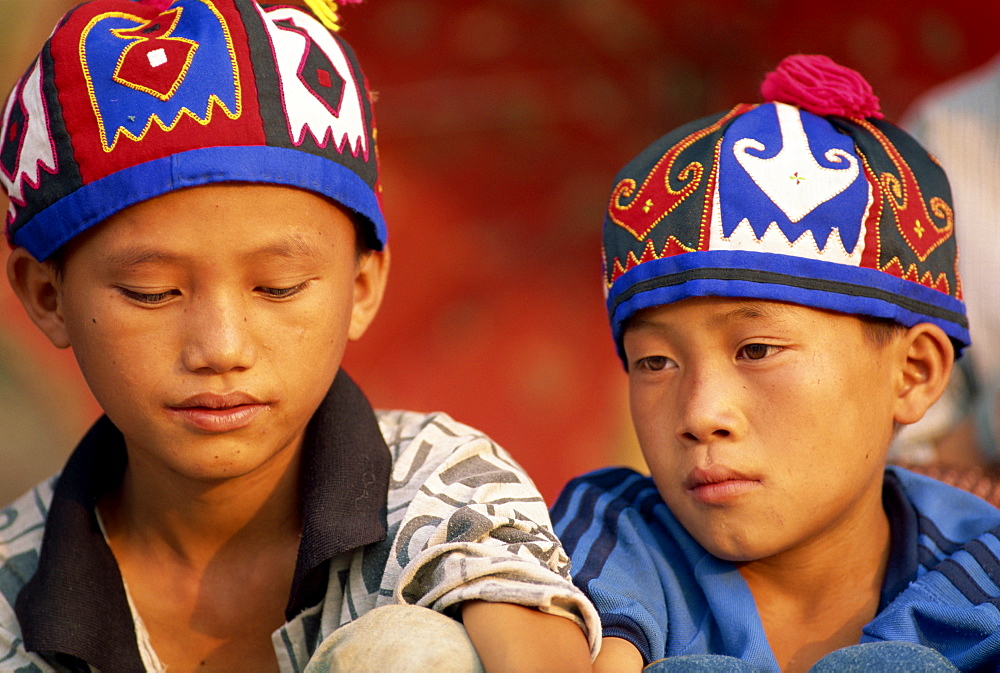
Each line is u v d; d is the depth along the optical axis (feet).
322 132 11.30
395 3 34.65
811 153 11.71
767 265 11.09
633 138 36.83
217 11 11.32
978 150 19.31
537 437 37.11
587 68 35.86
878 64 33.19
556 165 37.47
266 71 11.10
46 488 13.78
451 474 12.25
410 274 36.76
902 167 12.12
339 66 11.93
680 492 11.58
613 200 12.23
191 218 10.59
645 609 11.41
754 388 11.23
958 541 12.25
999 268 18.61
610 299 12.20
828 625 12.03
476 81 35.76
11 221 11.77
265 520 12.62
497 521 11.05
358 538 11.66
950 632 11.09
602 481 13.48
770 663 11.19
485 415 37.11
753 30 34.19
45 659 12.07
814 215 11.31
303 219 11.02
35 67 11.36
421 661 9.28
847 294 11.24
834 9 32.78
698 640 11.62
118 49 11.00
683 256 11.29
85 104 10.86
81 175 10.81
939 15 32.07
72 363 31.53
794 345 11.18
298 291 11.07
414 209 36.70
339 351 11.64
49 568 12.12
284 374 11.00
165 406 10.86
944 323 12.22
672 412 11.60
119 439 13.20
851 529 11.95
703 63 35.19
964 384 18.34
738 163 11.52
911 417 12.16
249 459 11.16
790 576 12.01
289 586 12.62
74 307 11.18
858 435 11.44
